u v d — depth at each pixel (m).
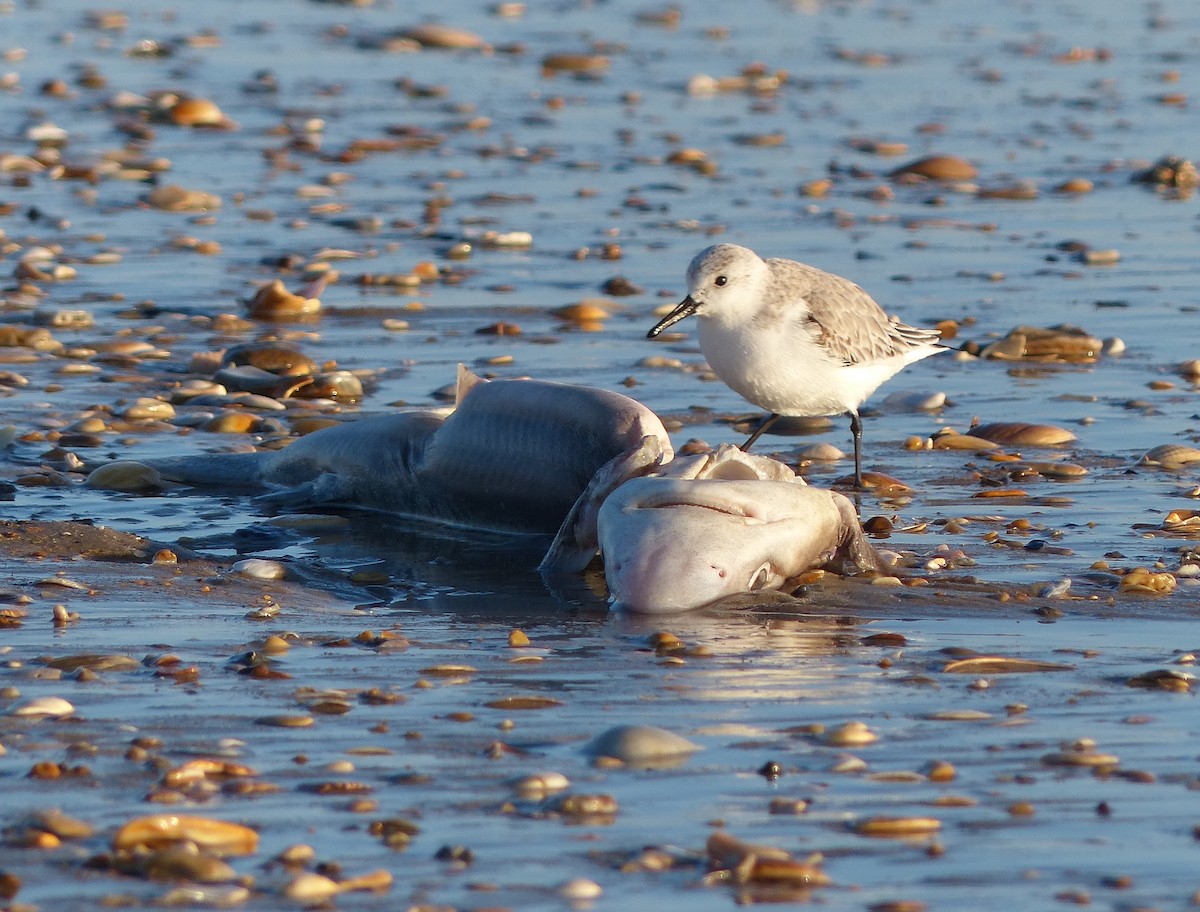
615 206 26.28
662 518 10.17
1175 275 21.53
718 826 6.34
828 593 10.06
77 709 7.70
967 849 6.12
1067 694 8.02
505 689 8.12
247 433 14.53
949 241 23.84
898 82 39.06
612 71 40.25
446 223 24.84
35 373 16.47
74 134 31.20
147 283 20.88
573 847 6.13
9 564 10.50
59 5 48.75
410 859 6.02
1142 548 11.09
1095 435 14.49
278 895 5.68
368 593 10.30
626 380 16.47
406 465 12.39
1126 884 5.84
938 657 8.70
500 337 18.41
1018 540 11.34
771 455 13.98
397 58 41.66
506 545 11.59
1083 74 40.09
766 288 12.99
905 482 13.09
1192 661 8.60
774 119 34.53
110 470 13.03
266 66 39.94
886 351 13.41
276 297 19.39
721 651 8.86
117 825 6.29
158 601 9.80
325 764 6.99
